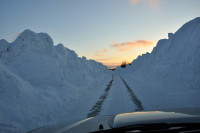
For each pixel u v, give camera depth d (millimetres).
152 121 1709
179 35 20938
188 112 2002
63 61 17688
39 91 10914
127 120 1838
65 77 16922
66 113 8273
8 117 6668
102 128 1764
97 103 9812
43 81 12609
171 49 20562
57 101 10383
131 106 8383
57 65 15234
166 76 17375
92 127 1983
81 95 14008
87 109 8500
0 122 6188
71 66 19766
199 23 18125
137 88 16047
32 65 12930
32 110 7906
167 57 20172
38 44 14797
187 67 14547
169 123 1613
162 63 20734
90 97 12484
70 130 2033
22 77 11508
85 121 2514
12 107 7477
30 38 14320
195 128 1508
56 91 12562
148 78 24219
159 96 10820
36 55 13961
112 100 10398
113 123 1840
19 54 13023
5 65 11430
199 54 13523
